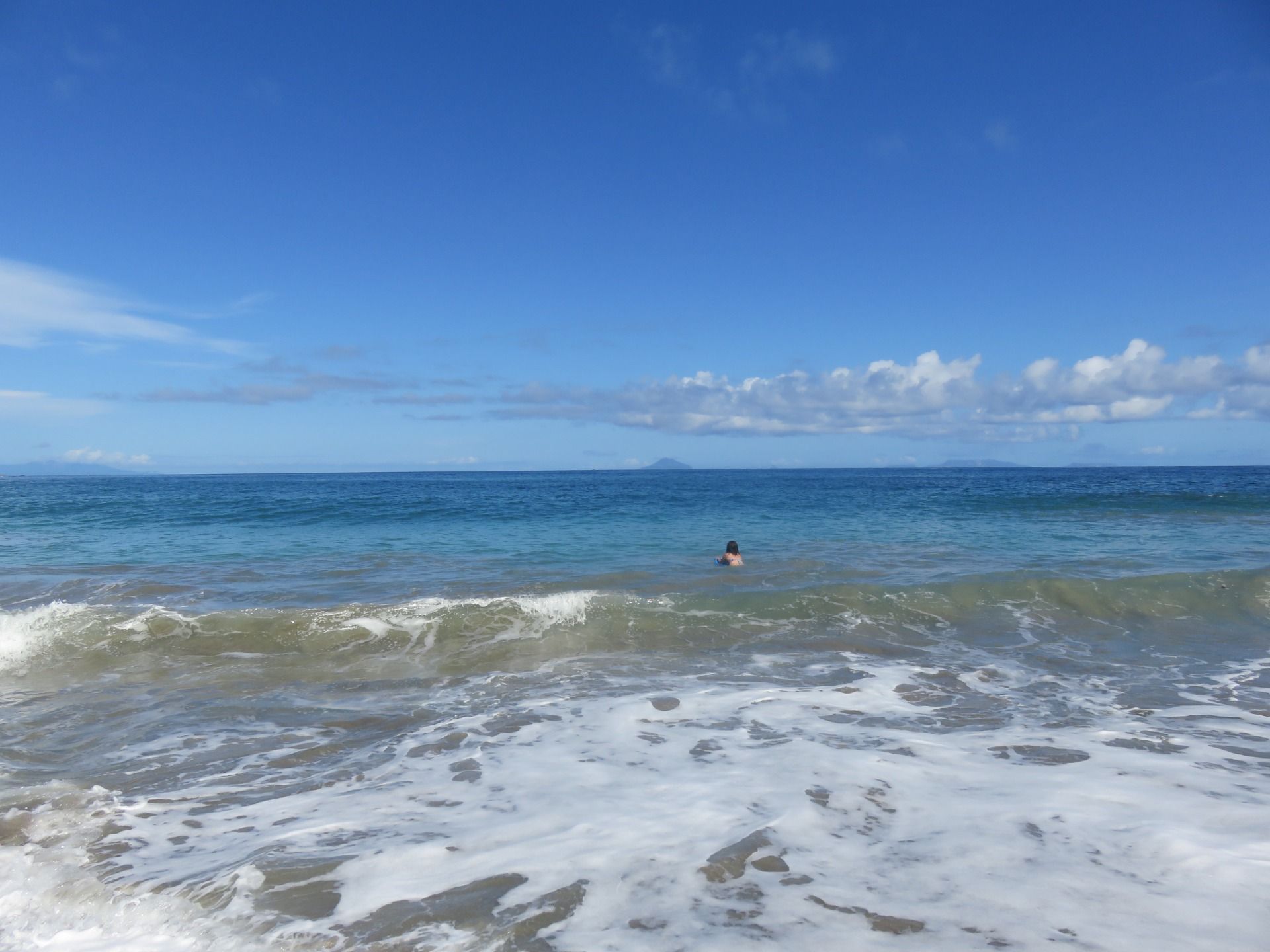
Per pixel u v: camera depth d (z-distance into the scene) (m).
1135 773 5.00
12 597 11.48
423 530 21.64
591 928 3.10
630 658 8.56
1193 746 5.63
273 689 7.41
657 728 6.16
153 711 6.73
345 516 26.28
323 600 11.20
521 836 4.06
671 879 3.52
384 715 6.60
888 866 3.63
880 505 32.00
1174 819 4.17
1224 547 17.53
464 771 5.21
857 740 5.79
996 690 7.31
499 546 17.78
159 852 3.98
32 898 3.49
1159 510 28.92
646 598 10.20
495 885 3.50
